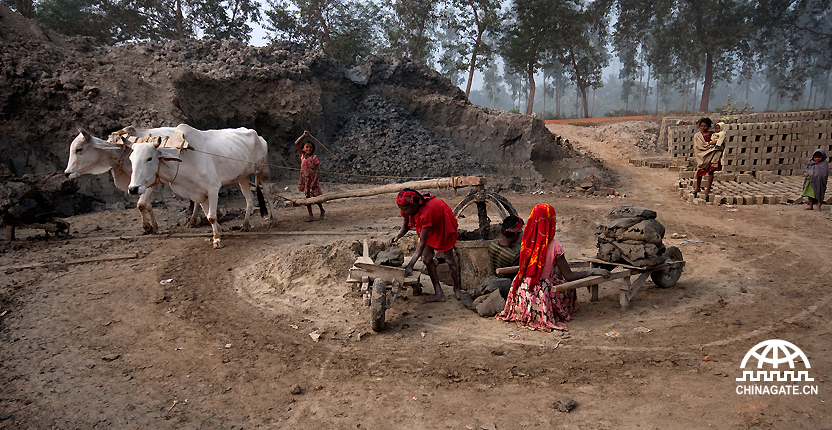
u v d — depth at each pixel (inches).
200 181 345.7
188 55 710.5
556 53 1696.6
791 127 599.2
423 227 233.1
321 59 808.3
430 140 810.2
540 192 614.5
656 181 701.9
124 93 559.5
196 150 344.2
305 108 726.5
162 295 262.7
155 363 192.5
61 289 270.5
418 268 254.7
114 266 310.3
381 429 147.5
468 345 201.5
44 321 230.7
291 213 494.3
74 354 199.9
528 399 159.9
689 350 188.4
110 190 498.0
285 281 274.7
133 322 230.7
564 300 222.8
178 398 168.2
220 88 661.9
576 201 549.6
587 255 326.3
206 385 176.6
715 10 1686.8
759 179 584.1
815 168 430.0
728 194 510.0
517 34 1566.2
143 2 1249.4
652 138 1093.1
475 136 853.8
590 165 827.4
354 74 850.1
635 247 227.9
